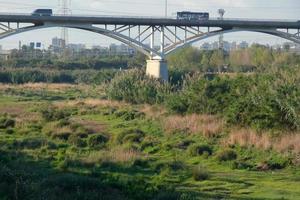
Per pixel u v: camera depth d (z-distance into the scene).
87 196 20.83
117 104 68.00
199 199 22.80
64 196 20.72
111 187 22.88
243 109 40.34
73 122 49.75
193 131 41.41
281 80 40.78
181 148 36.91
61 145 37.62
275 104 38.16
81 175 25.86
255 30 100.69
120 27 96.31
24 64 140.75
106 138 40.53
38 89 100.94
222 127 40.88
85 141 39.19
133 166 30.12
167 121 46.12
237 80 48.84
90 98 80.00
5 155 31.38
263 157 32.50
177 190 24.22
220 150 34.47
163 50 97.56
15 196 20.30
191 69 123.19
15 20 89.50
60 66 139.00
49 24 91.00
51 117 53.59
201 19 98.00
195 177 27.66
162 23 96.75
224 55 149.00
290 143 33.59
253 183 27.06
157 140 39.50
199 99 49.41
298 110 37.06
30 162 30.22
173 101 52.84
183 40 99.31
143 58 148.00
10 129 45.03
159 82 75.56
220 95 47.88
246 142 35.31
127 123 49.88
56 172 27.06
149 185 23.41
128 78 75.94
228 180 27.55
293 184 26.94
